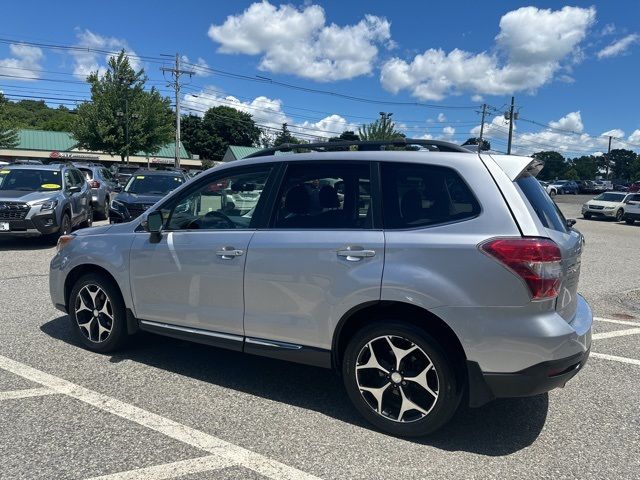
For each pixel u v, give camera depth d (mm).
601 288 8477
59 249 4949
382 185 3443
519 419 3643
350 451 3150
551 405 3885
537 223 3098
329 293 3432
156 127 40000
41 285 7375
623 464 3066
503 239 3018
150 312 4316
